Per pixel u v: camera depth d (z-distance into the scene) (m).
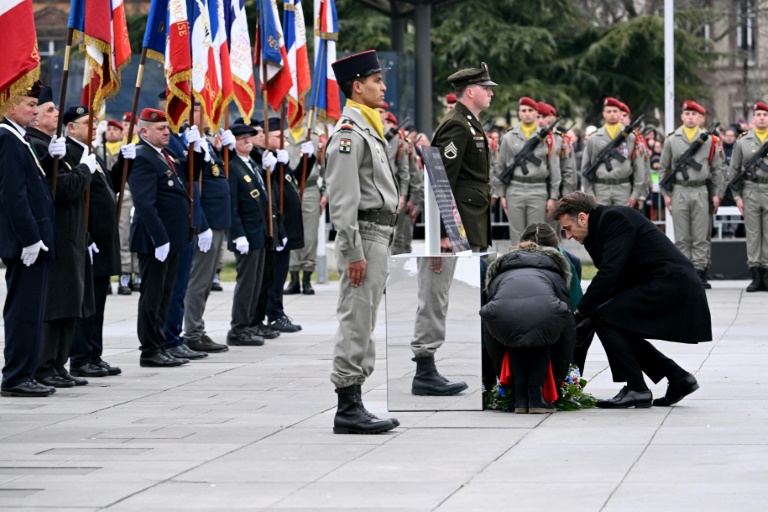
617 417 11.36
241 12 18.05
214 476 9.04
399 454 9.78
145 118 15.08
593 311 12.04
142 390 13.32
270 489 8.62
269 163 17.64
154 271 15.08
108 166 24.72
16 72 11.95
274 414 11.74
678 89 54.22
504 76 52.00
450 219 12.04
